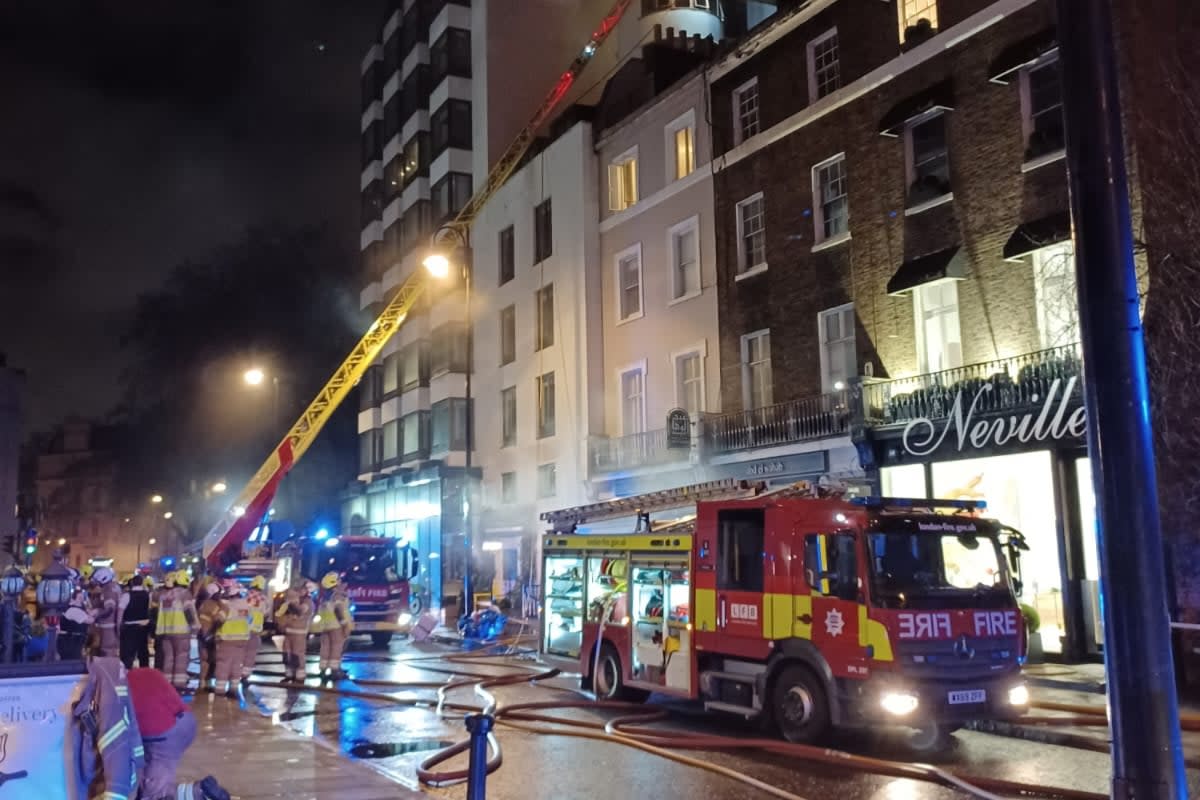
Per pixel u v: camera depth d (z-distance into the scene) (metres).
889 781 9.35
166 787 5.30
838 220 23.58
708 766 9.81
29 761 4.95
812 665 11.04
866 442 20.67
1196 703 13.16
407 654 22.97
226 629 15.61
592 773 9.83
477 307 40.28
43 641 13.74
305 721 13.38
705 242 27.56
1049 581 17.33
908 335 21.31
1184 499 14.89
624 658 13.96
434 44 45.28
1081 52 5.59
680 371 28.44
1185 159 15.98
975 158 20.05
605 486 30.66
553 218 34.47
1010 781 9.11
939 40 20.83
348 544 25.56
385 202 50.28
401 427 46.16
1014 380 18.52
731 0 42.19
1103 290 5.43
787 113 24.97
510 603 30.92
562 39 44.03
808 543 11.28
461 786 9.33
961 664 10.48
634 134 30.88
